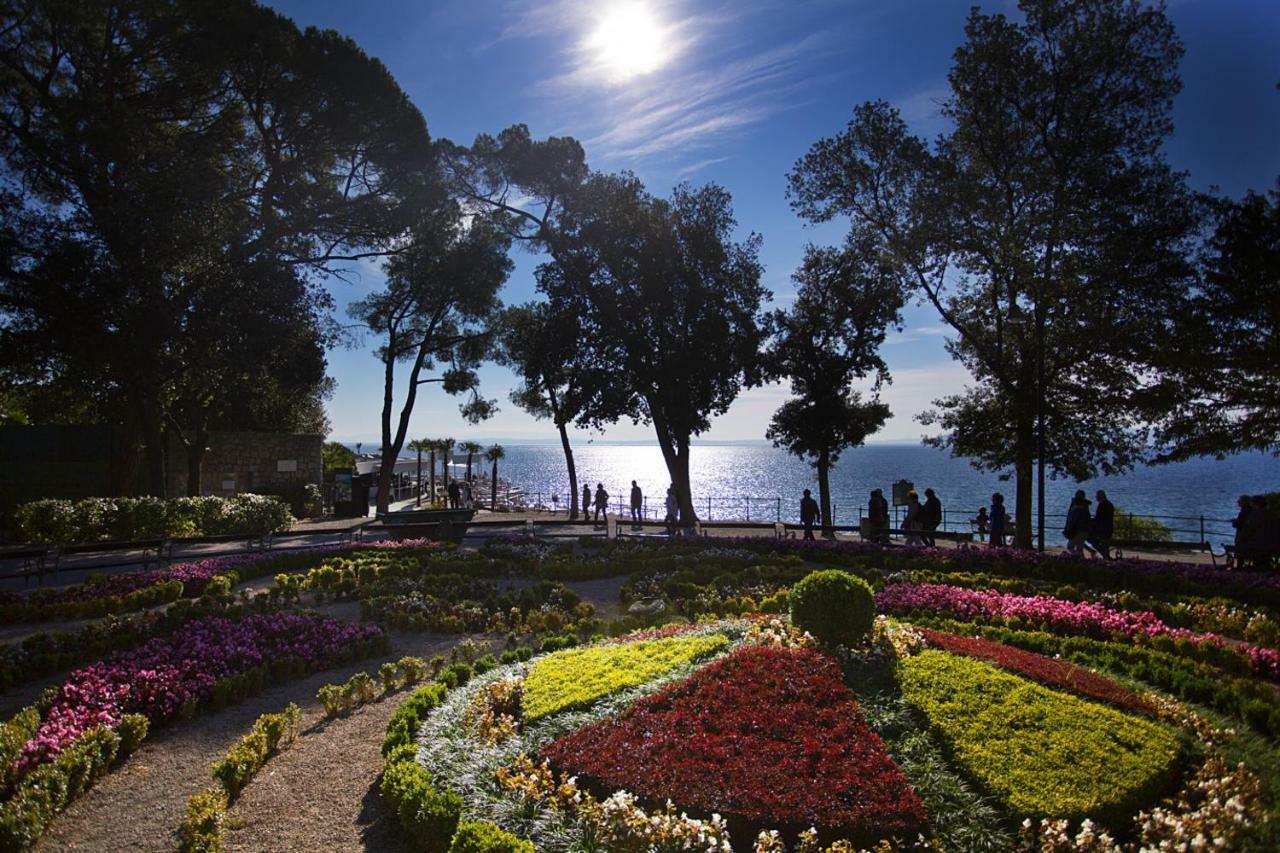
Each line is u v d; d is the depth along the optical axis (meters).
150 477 25.17
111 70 23.23
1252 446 17.34
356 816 5.44
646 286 27.23
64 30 22.11
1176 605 11.19
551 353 28.14
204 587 13.43
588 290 28.12
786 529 24.34
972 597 10.82
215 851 4.82
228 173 25.61
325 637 9.69
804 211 22.70
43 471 27.72
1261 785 4.96
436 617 10.85
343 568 14.52
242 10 23.56
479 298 32.91
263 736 6.41
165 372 22.91
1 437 27.64
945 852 4.36
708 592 12.20
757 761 5.19
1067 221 17.89
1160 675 7.33
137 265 21.31
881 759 5.12
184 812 5.61
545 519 31.05
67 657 8.88
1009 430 21.02
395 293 33.22
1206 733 5.83
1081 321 18.38
